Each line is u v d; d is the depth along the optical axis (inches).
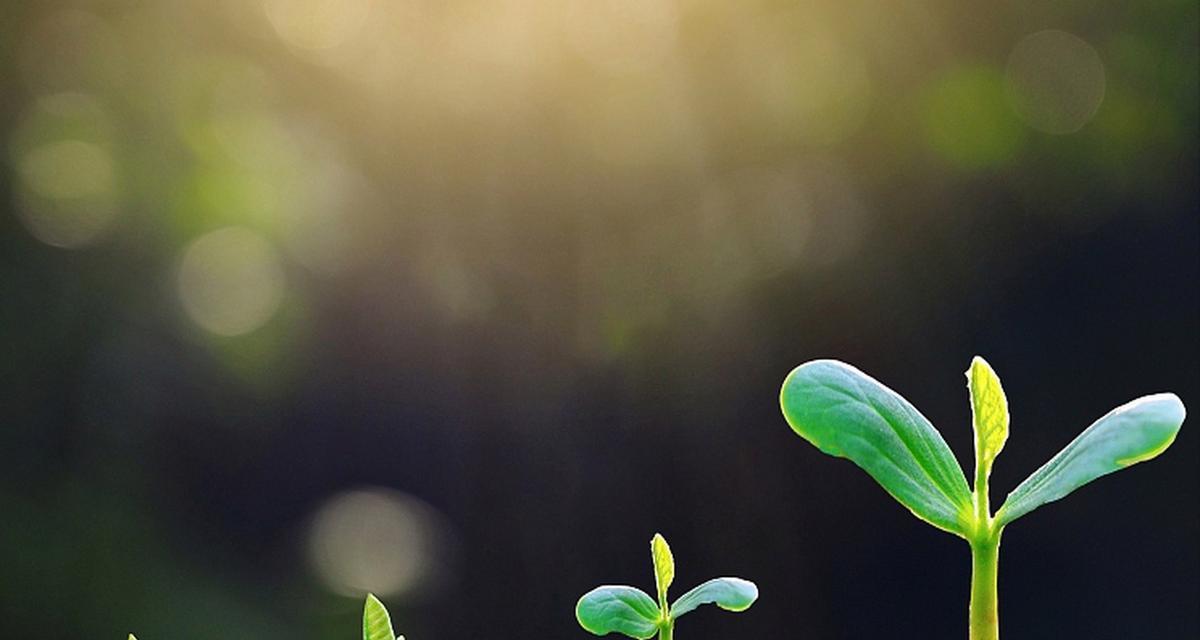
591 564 222.5
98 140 126.0
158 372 134.5
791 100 209.3
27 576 127.8
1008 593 214.2
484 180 224.1
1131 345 215.2
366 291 207.2
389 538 190.5
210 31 144.5
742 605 19.4
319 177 151.9
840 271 218.5
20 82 125.7
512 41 222.2
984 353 220.1
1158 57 179.6
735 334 222.4
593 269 224.5
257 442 174.2
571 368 226.8
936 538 219.5
